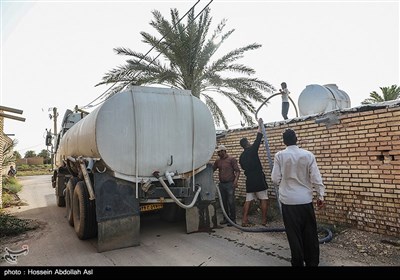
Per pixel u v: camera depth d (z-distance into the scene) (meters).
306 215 3.68
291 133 3.90
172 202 6.11
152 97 5.58
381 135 4.97
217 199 7.80
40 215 8.48
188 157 5.82
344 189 5.55
